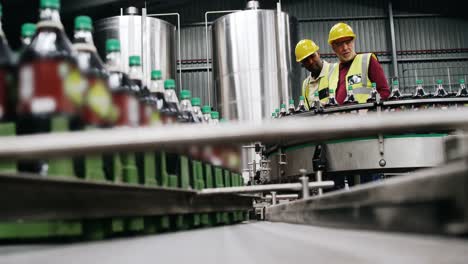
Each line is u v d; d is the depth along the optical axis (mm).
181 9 8102
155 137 509
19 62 988
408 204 473
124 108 1220
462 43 8117
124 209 1155
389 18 8062
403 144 1920
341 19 8172
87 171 1023
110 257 497
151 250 586
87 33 1253
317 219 1080
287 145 2164
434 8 8203
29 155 521
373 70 3225
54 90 952
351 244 492
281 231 979
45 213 852
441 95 2152
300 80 6246
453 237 372
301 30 8133
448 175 374
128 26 6078
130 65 1516
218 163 2154
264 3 8148
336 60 8086
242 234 946
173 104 1830
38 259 501
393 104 1981
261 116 5914
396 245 424
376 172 2023
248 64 6004
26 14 6535
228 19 6145
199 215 1922
